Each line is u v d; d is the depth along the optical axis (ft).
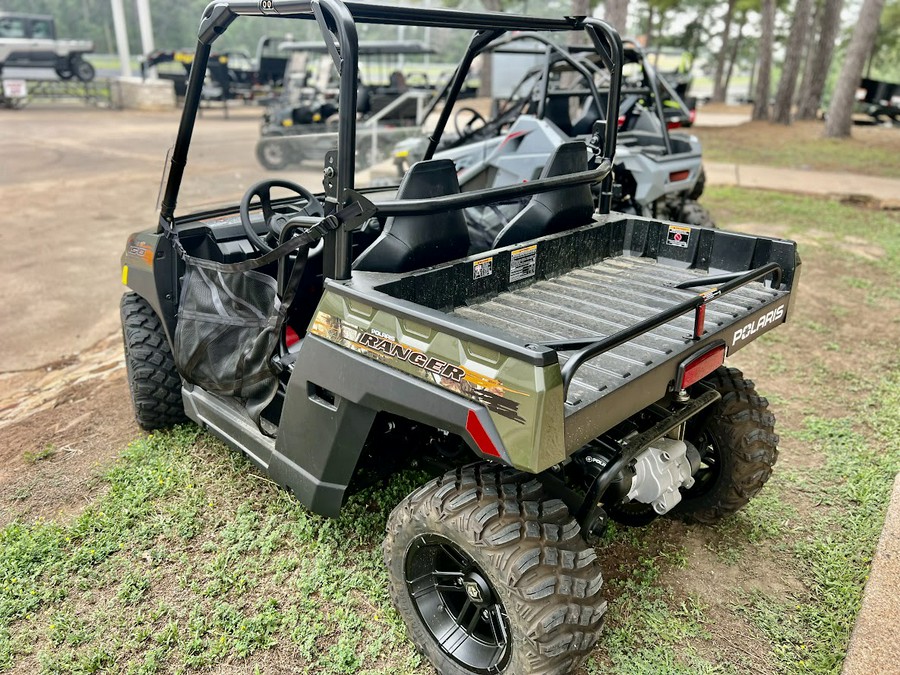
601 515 7.17
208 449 11.09
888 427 12.04
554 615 5.94
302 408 7.71
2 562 8.62
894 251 23.08
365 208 6.88
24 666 7.32
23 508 9.80
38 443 11.53
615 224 10.32
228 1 7.56
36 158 41.22
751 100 116.88
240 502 9.81
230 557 8.74
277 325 8.32
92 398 13.14
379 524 9.30
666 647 7.57
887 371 14.43
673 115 26.37
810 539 9.34
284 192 13.93
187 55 71.05
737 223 27.09
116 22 81.25
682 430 8.32
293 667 7.30
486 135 25.30
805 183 35.96
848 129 56.75
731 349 7.79
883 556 8.46
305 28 58.34
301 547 8.93
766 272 7.91
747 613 8.09
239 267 7.99
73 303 18.54
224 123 60.18
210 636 7.66
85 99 73.77
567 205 9.53
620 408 6.26
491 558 6.14
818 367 14.61
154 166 39.32
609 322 7.83
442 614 7.21
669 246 10.09
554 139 18.48
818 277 20.58
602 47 9.82
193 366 9.41
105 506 9.65
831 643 7.63
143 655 7.42
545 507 6.40
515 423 5.52
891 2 116.16
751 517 9.77
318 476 7.86
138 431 11.85
